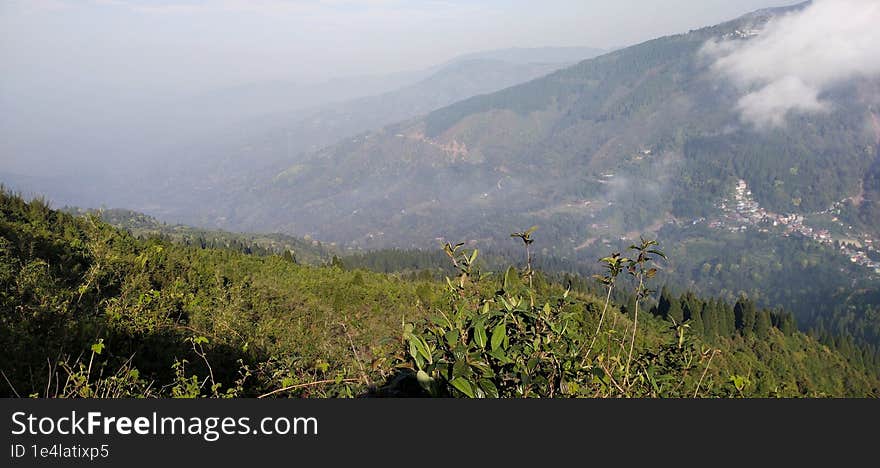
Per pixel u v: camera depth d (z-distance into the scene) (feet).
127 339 22.34
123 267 35.96
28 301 23.70
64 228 47.80
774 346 202.90
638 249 11.21
